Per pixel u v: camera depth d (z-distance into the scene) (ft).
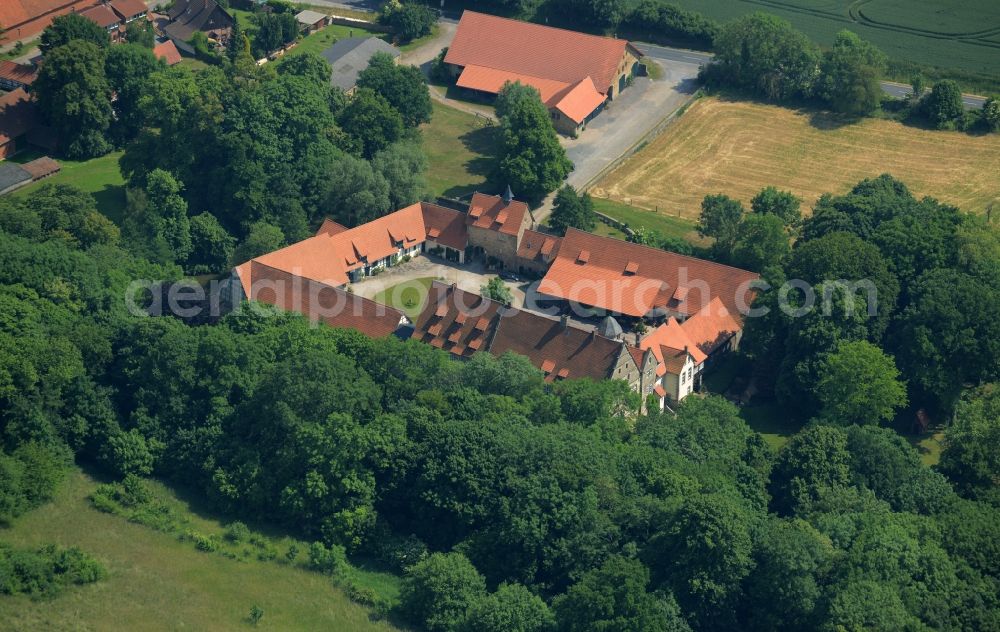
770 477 590.96
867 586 492.95
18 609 491.31
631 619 474.90
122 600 506.07
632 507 531.09
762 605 510.17
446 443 553.64
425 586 510.17
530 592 520.01
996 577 530.68
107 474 582.76
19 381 571.69
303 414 572.51
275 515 563.48
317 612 512.22
